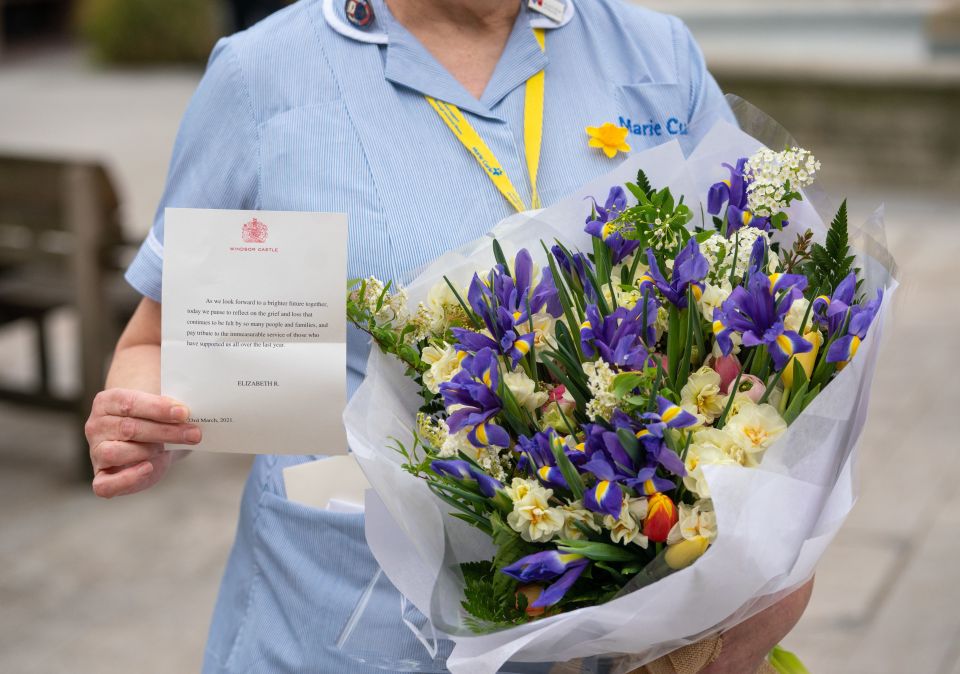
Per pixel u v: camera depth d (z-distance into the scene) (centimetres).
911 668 306
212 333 138
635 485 116
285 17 165
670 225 130
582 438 123
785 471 117
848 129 841
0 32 1702
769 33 1039
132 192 826
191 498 429
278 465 165
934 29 906
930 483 407
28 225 431
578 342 127
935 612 331
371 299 136
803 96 843
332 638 154
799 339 118
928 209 778
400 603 151
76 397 441
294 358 138
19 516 414
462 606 126
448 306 133
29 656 327
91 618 348
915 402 475
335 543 156
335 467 161
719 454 115
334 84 158
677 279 123
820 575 354
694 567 112
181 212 137
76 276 426
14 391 451
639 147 165
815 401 116
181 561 383
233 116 160
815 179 143
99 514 416
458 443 122
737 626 137
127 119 1137
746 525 112
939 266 650
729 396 122
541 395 125
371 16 160
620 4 172
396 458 132
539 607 118
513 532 121
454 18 160
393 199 155
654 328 125
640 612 115
